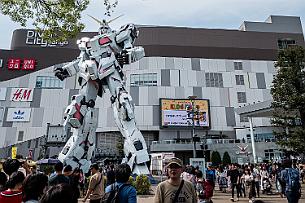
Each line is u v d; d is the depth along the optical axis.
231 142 47.06
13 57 53.78
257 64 56.78
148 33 55.81
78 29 10.05
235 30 58.75
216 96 53.41
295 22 62.62
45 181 3.46
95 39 16.33
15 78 52.84
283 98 20.11
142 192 14.93
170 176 4.05
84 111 15.95
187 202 3.90
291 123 20.97
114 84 16.14
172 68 53.84
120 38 16.80
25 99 51.53
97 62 16.17
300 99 18.92
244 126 51.66
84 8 9.90
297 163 23.30
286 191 8.13
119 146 47.19
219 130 51.38
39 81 52.72
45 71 53.22
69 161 15.48
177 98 52.00
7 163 5.23
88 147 16.28
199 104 51.66
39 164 19.53
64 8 9.45
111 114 50.34
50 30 9.77
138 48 16.89
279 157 42.72
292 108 19.70
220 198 15.41
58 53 54.28
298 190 8.01
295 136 19.50
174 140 48.41
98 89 16.78
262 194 16.80
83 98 16.08
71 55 54.09
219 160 42.59
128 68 53.69
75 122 15.48
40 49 54.47
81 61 16.47
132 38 17.42
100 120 50.34
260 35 59.09
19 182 3.99
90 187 6.82
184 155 49.38
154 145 47.25
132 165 15.40
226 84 54.47
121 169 4.11
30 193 3.32
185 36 56.69
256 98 54.06
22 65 53.31
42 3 9.35
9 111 50.72
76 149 15.80
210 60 55.81
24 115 50.66
